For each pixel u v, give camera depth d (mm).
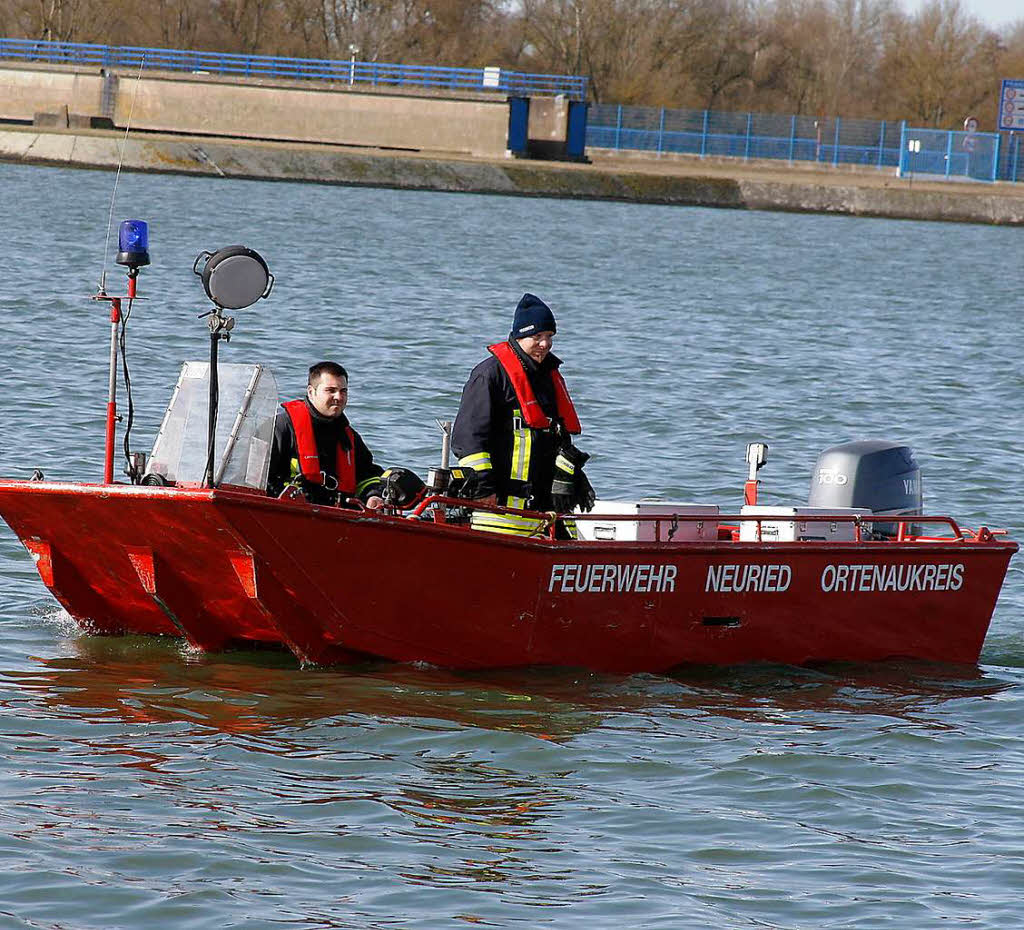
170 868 17344
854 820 19688
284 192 154750
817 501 28234
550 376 24672
